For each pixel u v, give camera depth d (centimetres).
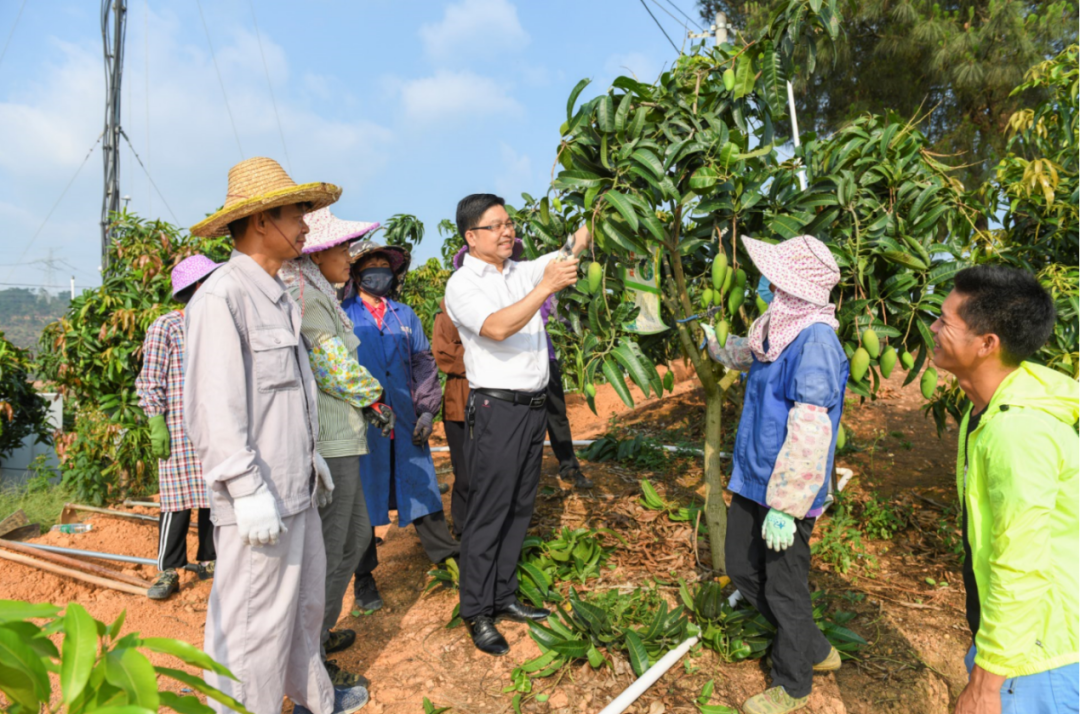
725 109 327
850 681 285
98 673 89
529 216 377
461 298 297
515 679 283
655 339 362
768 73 303
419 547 425
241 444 203
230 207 213
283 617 221
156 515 516
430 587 363
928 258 308
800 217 313
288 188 216
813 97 1055
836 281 254
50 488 593
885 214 315
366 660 309
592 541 382
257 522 201
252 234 225
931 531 414
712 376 348
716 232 322
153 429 362
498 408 302
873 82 1020
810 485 238
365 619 345
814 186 321
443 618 339
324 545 257
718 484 355
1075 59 475
